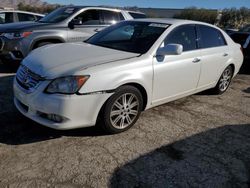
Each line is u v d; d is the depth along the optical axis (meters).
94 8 7.41
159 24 4.52
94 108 3.41
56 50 4.03
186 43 4.59
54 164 3.08
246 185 3.02
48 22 7.01
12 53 6.32
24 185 2.73
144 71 3.83
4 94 4.96
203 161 3.38
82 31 7.02
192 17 48.16
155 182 2.94
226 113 4.91
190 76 4.67
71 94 3.22
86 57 3.69
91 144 3.53
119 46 4.28
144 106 4.12
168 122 4.34
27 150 3.29
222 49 5.42
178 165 3.26
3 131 3.66
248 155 3.60
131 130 3.97
